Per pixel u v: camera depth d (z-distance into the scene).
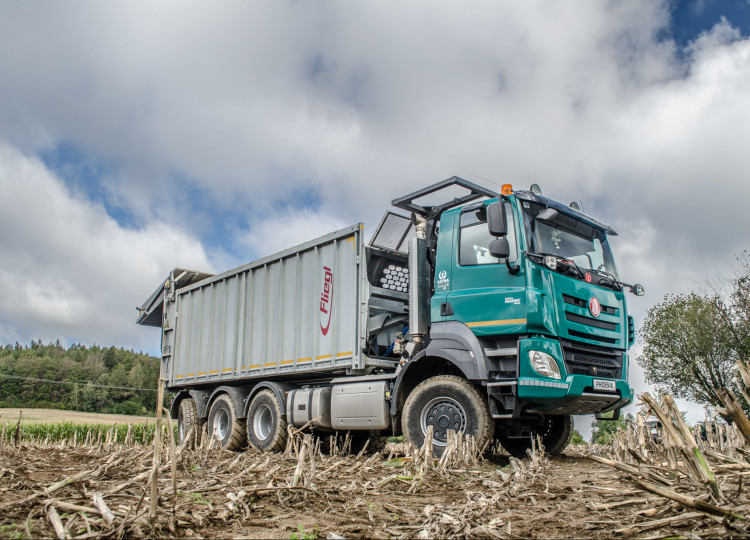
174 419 12.83
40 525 3.19
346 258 8.95
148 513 3.20
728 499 3.42
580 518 3.73
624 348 7.95
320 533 3.34
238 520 3.57
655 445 5.23
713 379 21.62
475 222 7.67
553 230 7.72
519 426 7.85
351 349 8.56
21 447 9.23
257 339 10.65
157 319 14.61
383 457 8.59
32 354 106.56
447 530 3.42
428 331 8.22
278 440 9.53
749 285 22.16
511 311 6.99
